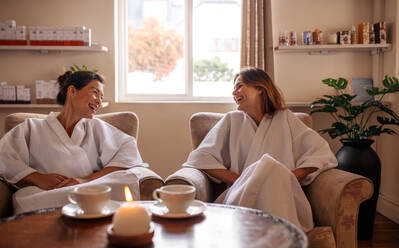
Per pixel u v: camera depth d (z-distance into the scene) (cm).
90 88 184
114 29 308
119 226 90
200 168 187
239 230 102
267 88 199
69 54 308
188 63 325
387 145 302
